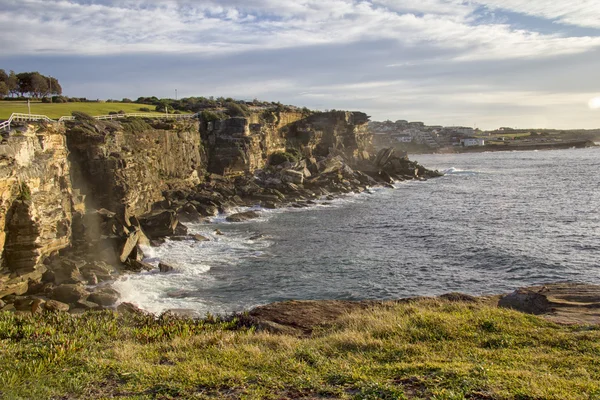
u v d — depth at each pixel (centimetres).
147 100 11050
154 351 1333
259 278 3312
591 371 1053
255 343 1376
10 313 1853
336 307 1814
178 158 6688
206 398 978
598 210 5941
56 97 8288
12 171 2819
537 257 3738
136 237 3800
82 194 4312
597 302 1672
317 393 985
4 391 1021
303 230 5100
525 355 1167
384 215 5981
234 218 5734
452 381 983
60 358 1221
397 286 3128
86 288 2950
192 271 3469
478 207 6456
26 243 2830
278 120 10100
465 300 1839
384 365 1121
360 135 12162
